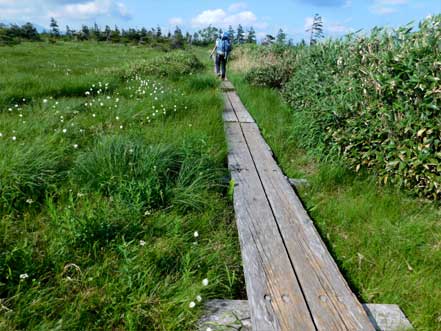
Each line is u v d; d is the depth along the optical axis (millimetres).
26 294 1987
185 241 2684
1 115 5309
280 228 2842
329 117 4383
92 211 2688
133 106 6062
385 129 3666
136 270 2250
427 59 3283
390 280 2443
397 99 3648
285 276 2250
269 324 1864
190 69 13320
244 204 3248
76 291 2111
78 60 17844
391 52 3641
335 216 3289
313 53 6328
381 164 3807
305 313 1949
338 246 2875
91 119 5449
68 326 1857
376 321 2053
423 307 2223
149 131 4812
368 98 4031
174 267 2400
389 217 3238
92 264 2328
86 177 3359
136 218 2775
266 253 2492
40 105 6055
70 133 4629
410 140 3457
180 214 3080
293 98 6906
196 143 4328
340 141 4211
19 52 19906
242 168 4160
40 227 2686
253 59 13672
